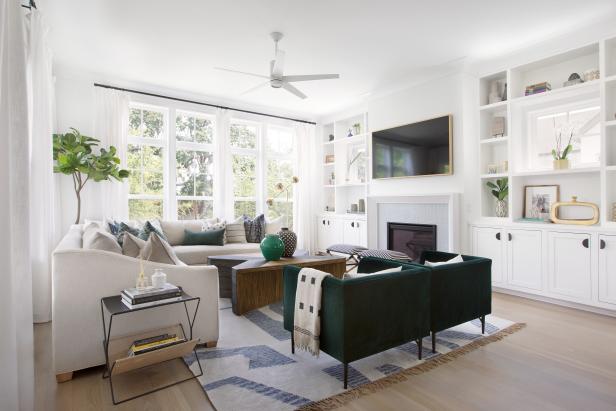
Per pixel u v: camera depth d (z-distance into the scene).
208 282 2.52
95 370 2.23
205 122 5.83
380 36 3.66
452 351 2.50
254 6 3.10
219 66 4.48
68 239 2.88
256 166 6.41
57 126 4.51
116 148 4.79
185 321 2.44
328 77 3.63
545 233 3.69
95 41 3.79
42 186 3.03
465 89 4.40
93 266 2.15
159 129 5.42
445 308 2.53
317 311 2.12
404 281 2.25
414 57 4.17
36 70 2.86
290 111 6.66
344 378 2.02
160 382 2.09
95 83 4.71
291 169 6.88
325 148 7.12
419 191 4.90
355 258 5.19
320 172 7.07
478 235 4.27
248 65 4.45
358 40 3.75
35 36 2.81
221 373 2.18
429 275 2.41
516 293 4.00
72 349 2.09
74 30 3.55
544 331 2.89
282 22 3.38
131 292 2.02
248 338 2.75
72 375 2.12
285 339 2.74
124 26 3.47
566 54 3.70
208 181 5.83
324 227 6.76
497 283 4.09
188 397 1.94
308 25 3.44
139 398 1.92
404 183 5.12
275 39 3.63
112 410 1.80
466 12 3.21
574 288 3.47
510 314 3.32
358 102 6.09
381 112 5.48
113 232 3.84
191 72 4.70
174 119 5.46
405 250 5.08
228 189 5.89
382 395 1.95
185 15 3.26
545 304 3.65
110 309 1.93
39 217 3.03
